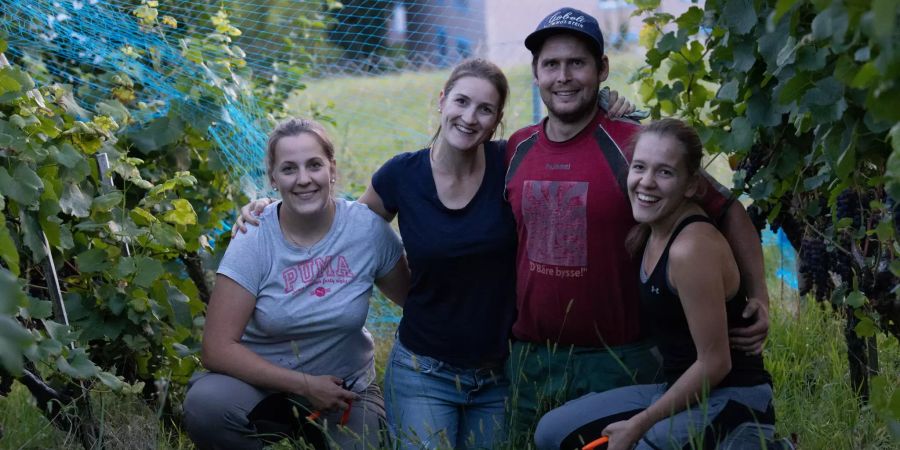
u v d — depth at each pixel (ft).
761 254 10.68
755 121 10.10
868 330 10.57
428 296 11.87
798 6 8.08
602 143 11.01
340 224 11.84
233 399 11.41
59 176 11.54
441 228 11.53
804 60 8.07
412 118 34.96
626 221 10.87
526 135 11.64
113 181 13.50
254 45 20.26
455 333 11.82
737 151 10.69
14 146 10.47
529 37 11.10
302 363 11.87
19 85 10.84
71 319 12.28
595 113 11.21
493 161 11.75
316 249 11.70
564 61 10.92
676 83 12.15
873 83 6.05
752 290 10.57
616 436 10.03
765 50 8.99
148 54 15.49
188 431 11.70
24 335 8.32
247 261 11.60
